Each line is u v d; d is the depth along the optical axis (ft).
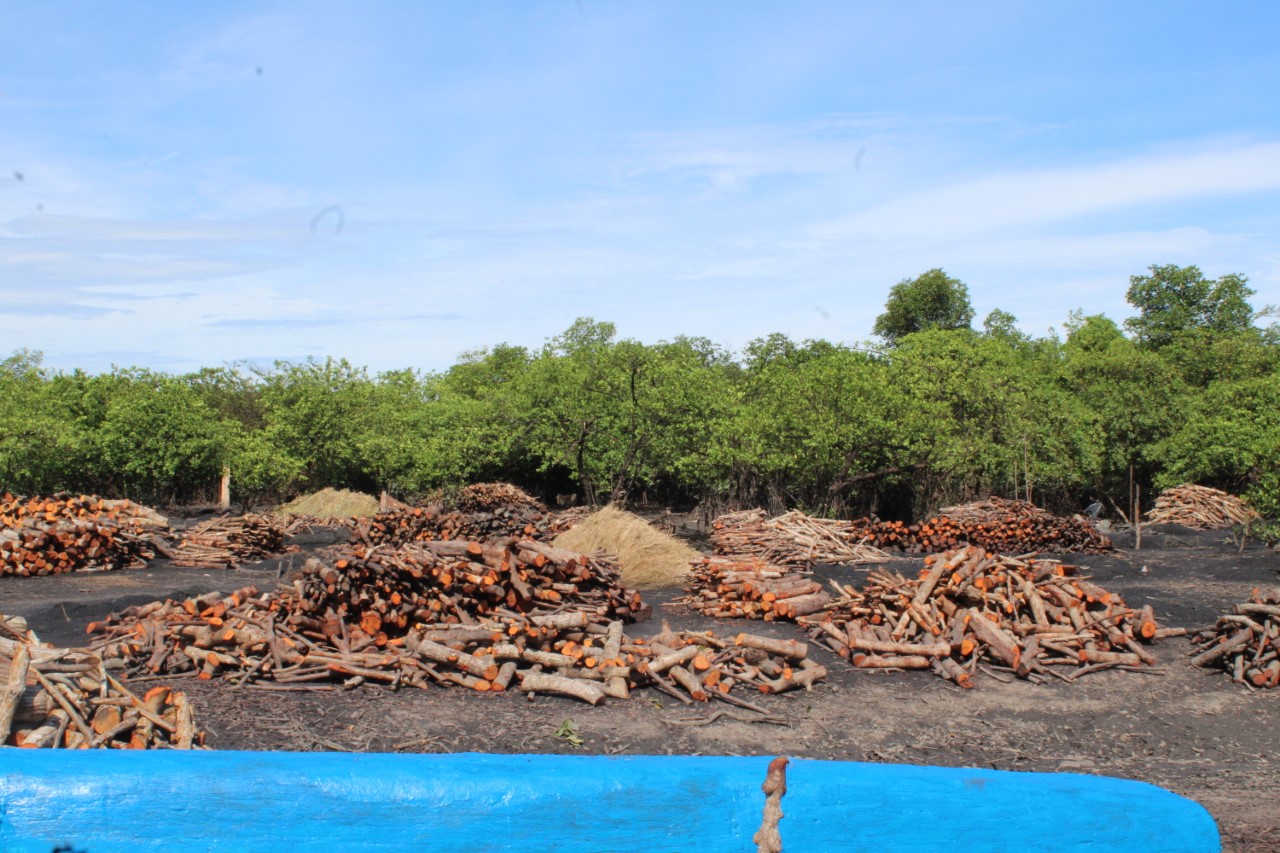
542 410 84.69
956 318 142.61
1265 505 64.85
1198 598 45.21
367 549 32.45
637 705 26.78
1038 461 80.69
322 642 30.40
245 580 50.60
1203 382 117.70
